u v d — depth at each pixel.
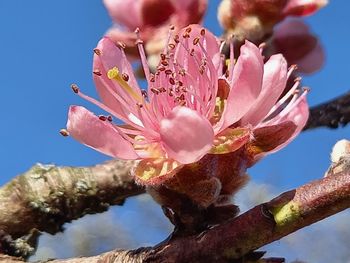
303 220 0.12
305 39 0.20
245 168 0.13
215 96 0.13
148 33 0.18
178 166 0.13
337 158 0.13
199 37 0.14
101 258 0.13
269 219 0.12
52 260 0.14
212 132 0.12
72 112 0.13
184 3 0.19
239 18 0.18
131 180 0.16
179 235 0.12
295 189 0.12
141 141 0.13
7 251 0.16
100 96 0.13
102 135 0.13
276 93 0.13
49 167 0.16
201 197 0.12
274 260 0.12
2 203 0.16
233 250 0.12
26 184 0.16
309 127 0.18
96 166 0.16
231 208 0.13
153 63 0.18
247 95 0.13
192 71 0.13
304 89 0.14
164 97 0.13
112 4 0.19
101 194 0.16
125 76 0.13
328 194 0.12
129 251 0.13
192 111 0.12
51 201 0.16
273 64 0.13
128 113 0.13
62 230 0.16
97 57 0.13
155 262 0.12
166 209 0.13
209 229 0.12
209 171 0.13
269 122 0.13
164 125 0.12
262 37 0.18
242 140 0.13
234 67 0.13
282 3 0.19
